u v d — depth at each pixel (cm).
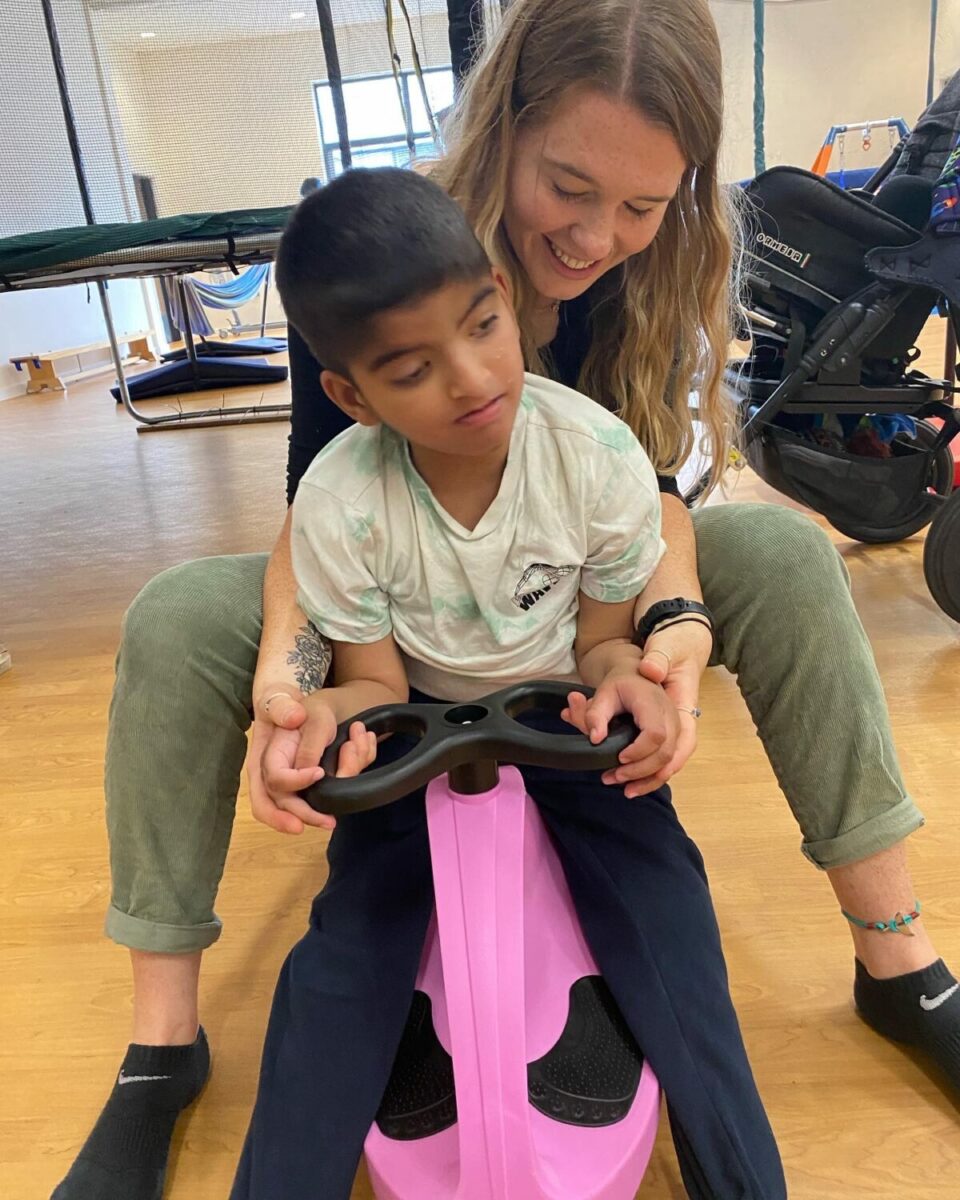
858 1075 75
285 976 65
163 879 71
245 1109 77
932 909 90
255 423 356
